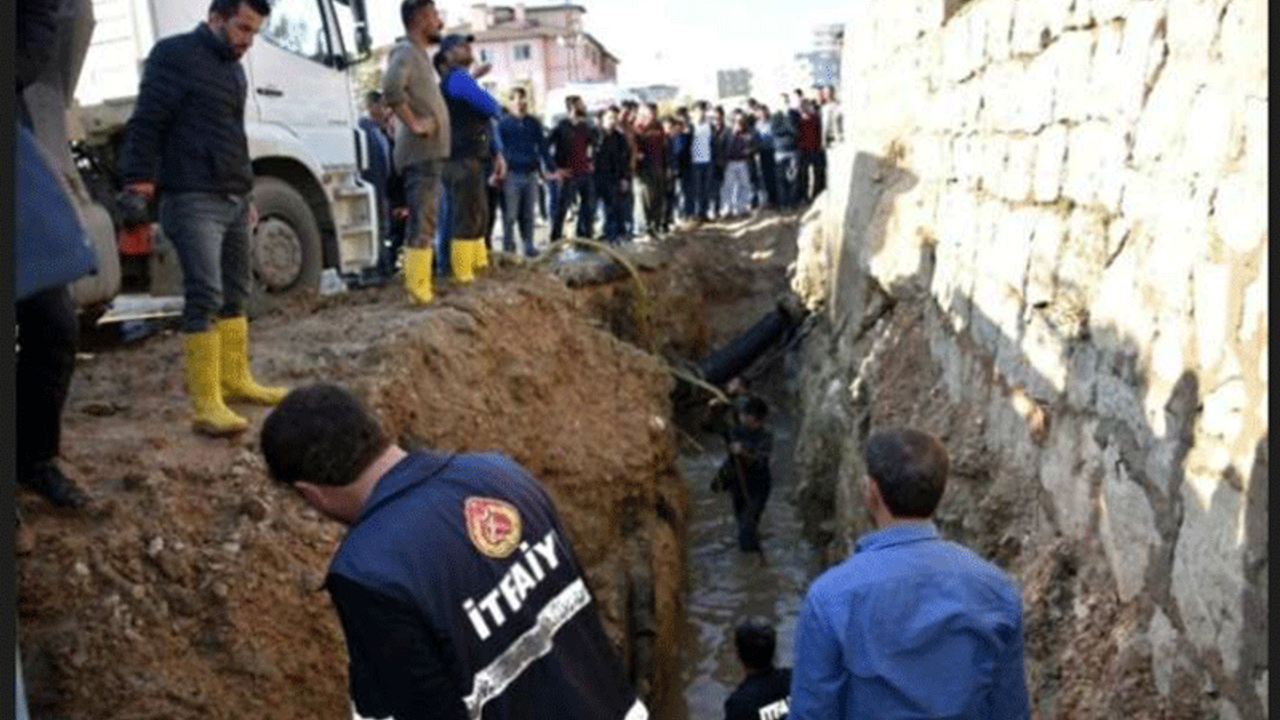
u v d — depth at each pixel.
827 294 14.28
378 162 10.79
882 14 11.05
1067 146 5.18
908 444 3.01
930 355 8.26
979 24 6.99
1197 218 3.64
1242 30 3.30
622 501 8.05
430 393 6.57
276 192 8.30
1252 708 3.14
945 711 2.81
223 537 4.36
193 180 4.77
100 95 7.88
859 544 3.12
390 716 2.24
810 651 2.96
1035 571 5.08
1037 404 5.53
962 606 2.87
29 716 3.57
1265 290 3.08
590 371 9.07
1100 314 4.66
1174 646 3.73
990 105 6.69
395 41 7.78
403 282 9.59
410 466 2.39
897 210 9.66
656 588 7.73
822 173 18.98
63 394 4.08
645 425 8.80
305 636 4.24
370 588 2.17
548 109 31.75
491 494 2.41
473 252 9.23
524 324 8.54
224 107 4.78
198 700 3.81
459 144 8.84
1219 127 3.48
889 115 10.57
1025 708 2.96
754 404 10.38
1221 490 3.38
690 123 18.27
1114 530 4.40
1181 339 3.77
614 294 14.12
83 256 1.56
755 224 18.08
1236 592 3.23
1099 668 4.25
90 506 4.20
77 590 3.88
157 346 7.34
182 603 4.06
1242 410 3.24
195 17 8.00
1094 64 4.82
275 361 6.39
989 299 6.57
